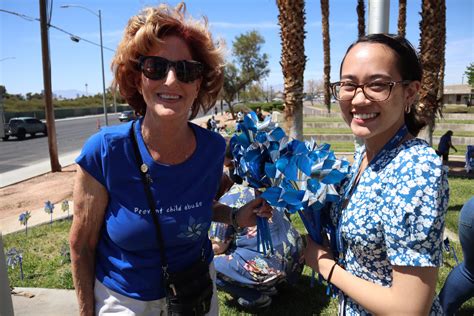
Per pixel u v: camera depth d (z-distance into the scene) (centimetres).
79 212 165
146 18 162
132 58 167
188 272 171
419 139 140
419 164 129
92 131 3269
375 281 141
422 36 785
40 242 550
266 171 165
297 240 302
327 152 163
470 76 4116
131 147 160
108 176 159
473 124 2205
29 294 374
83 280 173
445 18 1241
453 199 720
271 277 297
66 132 3206
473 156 1085
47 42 1260
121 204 161
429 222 124
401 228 127
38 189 1011
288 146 170
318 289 356
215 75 185
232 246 318
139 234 162
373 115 140
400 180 130
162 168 160
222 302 342
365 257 142
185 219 166
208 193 174
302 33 691
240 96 5109
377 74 137
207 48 175
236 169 189
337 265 152
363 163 155
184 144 166
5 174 1270
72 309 349
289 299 342
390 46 138
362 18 2016
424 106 783
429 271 126
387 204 132
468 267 254
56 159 1294
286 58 695
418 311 127
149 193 160
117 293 169
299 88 701
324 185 154
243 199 273
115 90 182
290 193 155
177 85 157
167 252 168
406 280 127
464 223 241
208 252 188
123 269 167
